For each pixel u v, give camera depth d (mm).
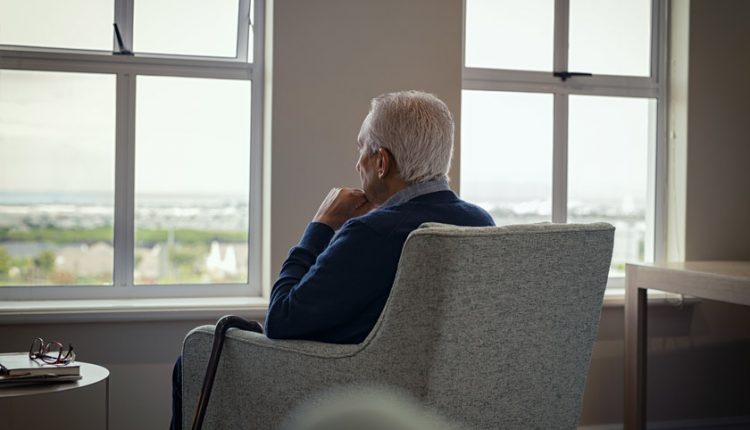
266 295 3293
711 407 3723
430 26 3299
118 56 3324
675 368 3684
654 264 3258
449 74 3314
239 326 1916
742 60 3725
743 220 3732
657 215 3826
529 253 1616
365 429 1649
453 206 1785
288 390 1753
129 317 3047
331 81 3217
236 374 1872
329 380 1675
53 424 3014
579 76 3787
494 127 3721
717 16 3701
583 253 1712
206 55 3459
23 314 2961
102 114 3326
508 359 1637
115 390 3080
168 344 3119
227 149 3455
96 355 3061
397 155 1806
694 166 3689
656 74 3850
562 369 1745
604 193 3840
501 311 1601
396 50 3270
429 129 1798
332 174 3225
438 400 1565
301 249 1867
